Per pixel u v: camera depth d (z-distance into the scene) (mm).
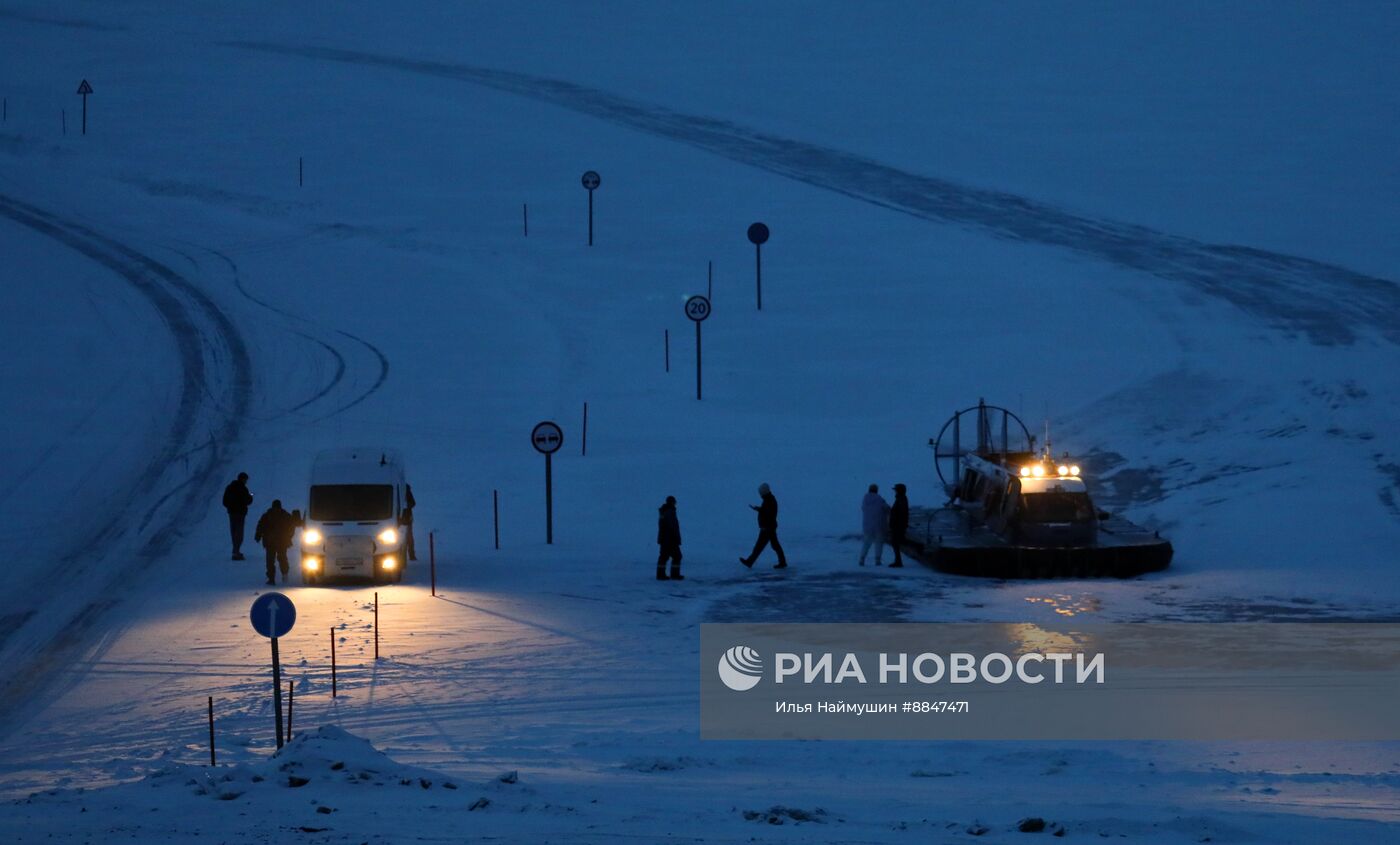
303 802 41031
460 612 85562
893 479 132000
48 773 53156
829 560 105188
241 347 181375
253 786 43750
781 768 51250
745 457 139625
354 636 78688
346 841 35062
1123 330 176250
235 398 160875
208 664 72750
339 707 63594
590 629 80812
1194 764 51469
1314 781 47406
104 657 75188
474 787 44062
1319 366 156875
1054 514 98250
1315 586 91500
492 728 59688
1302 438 134000
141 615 85812
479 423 152750
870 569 101000
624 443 145375
